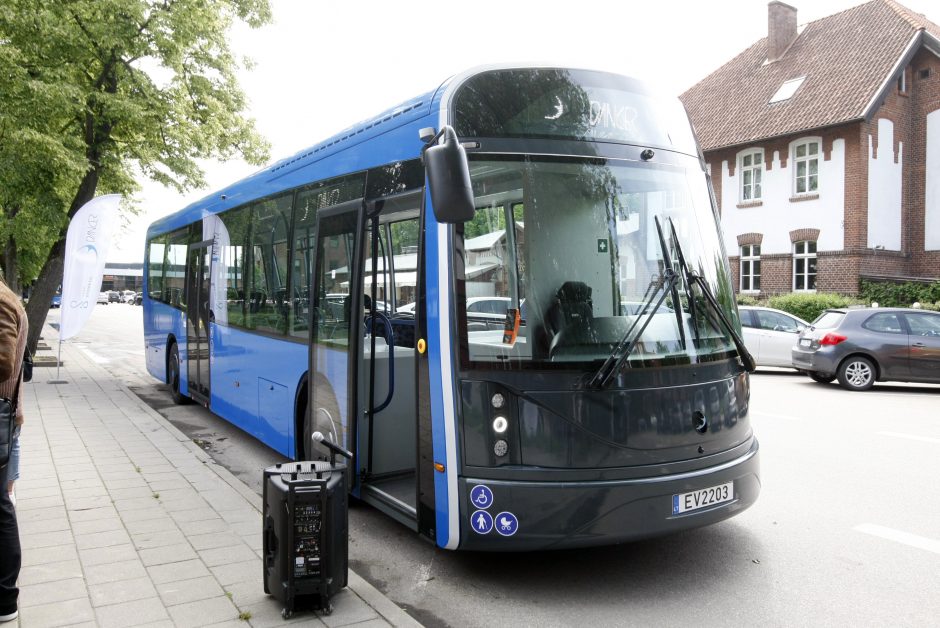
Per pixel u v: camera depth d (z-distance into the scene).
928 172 25.75
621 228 4.66
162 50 15.16
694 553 5.21
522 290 4.41
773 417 10.61
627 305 4.55
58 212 14.89
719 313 4.86
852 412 11.09
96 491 6.36
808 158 26.02
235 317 8.93
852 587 4.60
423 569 5.00
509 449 4.28
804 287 26.19
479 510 4.29
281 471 4.10
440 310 4.49
